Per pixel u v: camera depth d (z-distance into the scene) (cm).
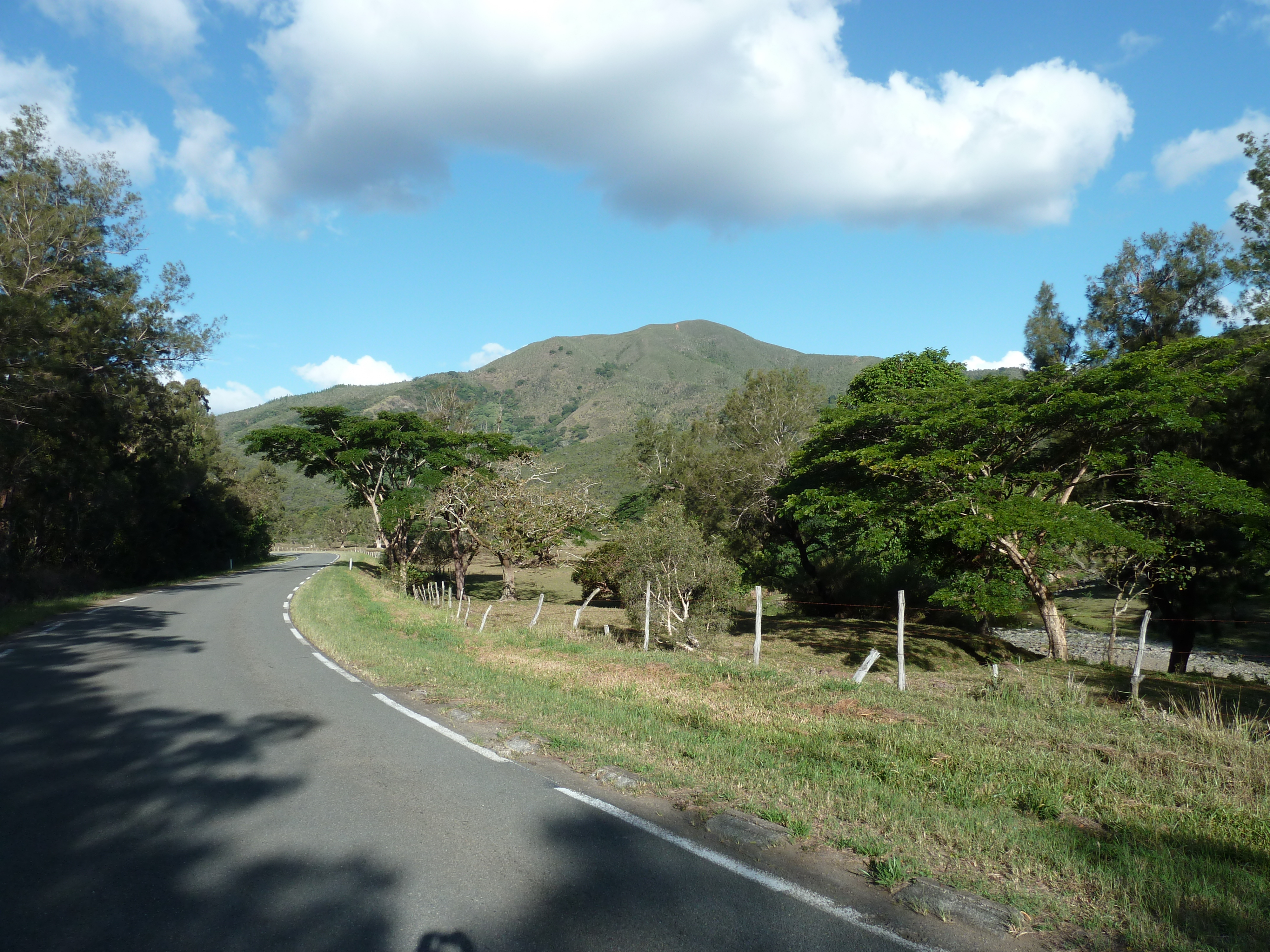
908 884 405
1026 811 526
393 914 374
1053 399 1573
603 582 3272
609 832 484
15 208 2408
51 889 399
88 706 857
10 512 2867
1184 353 1673
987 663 2016
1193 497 1609
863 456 1841
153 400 3359
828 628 2520
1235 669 2680
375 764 632
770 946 346
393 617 1930
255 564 6419
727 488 3083
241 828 489
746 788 555
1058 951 345
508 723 775
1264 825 492
